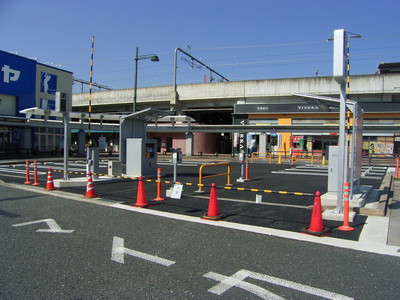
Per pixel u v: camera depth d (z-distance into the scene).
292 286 4.04
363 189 10.25
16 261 4.79
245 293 3.85
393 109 32.38
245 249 5.43
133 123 15.66
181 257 5.03
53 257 4.97
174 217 7.66
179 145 42.03
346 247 5.56
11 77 32.28
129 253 5.18
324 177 16.53
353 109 8.62
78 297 3.71
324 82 35.34
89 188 10.14
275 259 4.98
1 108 31.73
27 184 12.99
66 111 12.58
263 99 38.69
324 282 4.17
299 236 6.18
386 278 4.30
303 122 35.72
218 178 15.89
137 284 4.07
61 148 37.12
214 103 40.88
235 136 37.12
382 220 7.39
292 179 15.58
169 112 15.18
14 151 31.83
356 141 9.02
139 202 8.92
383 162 26.25
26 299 3.65
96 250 5.30
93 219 7.41
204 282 4.14
